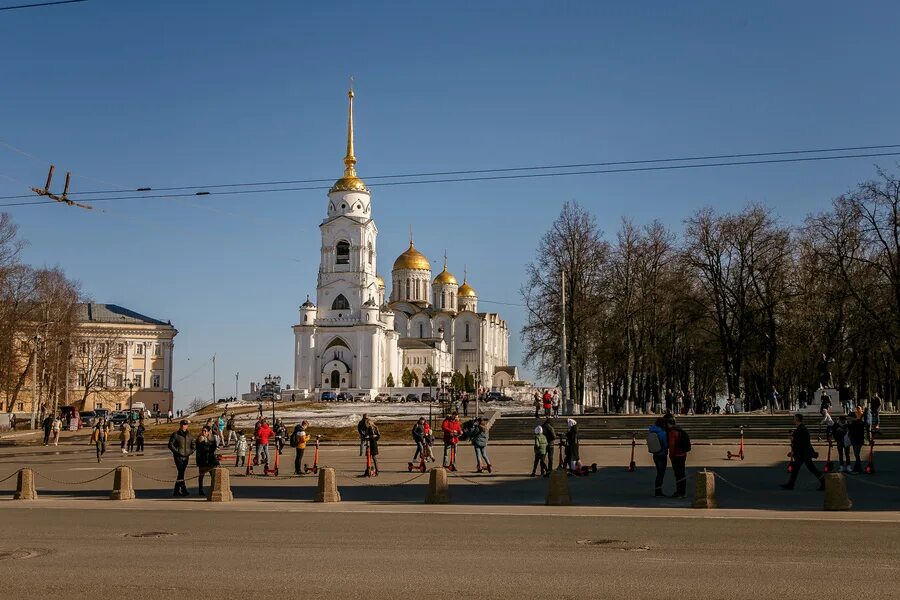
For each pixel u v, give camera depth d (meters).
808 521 22.88
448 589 14.76
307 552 18.45
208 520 24.27
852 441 36.28
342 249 153.25
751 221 79.38
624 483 34.09
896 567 16.39
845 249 72.62
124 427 60.09
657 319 82.81
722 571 16.11
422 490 33.28
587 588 14.79
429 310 189.62
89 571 16.50
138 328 150.25
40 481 39.50
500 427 67.50
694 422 65.06
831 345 75.62
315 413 93.19
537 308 84.00
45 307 103.00
